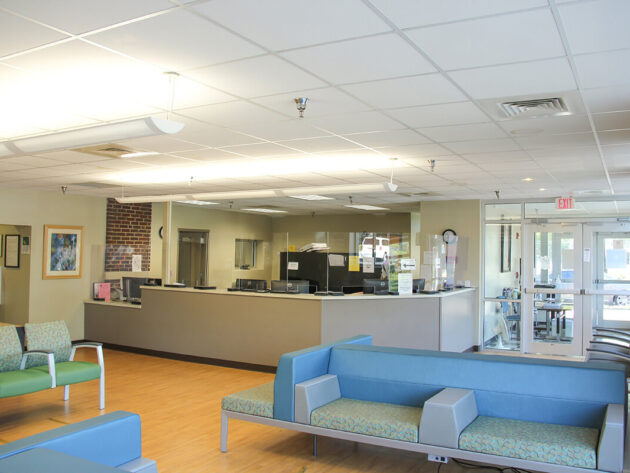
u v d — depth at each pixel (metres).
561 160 5.82
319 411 4.09
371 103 3.79
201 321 8.06
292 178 7.46
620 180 7.20
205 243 9.76
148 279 9.44
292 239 9.13
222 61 3.00
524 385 3.89
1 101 3.81
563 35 2.59
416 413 4.02
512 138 4.81
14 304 9.14
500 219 9.67
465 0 2.24
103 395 5.66
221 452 4.38
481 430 3.61
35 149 3.91
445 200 9.95
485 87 3.41
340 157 5.81
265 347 7.48
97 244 9.86
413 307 7.61
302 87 3.44
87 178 7.48
